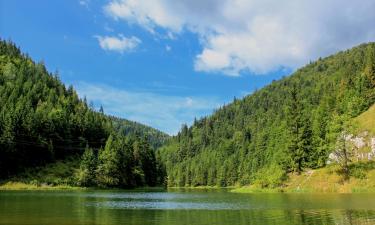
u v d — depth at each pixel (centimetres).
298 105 11862
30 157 16738
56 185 16012
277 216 4641
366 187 9256
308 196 8356
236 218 4512
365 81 15088
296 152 11481
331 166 10625
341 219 4216
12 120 16150
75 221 4219
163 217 4712
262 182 12331
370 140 10681
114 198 9269
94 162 17362
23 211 5206
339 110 15088
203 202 7556
